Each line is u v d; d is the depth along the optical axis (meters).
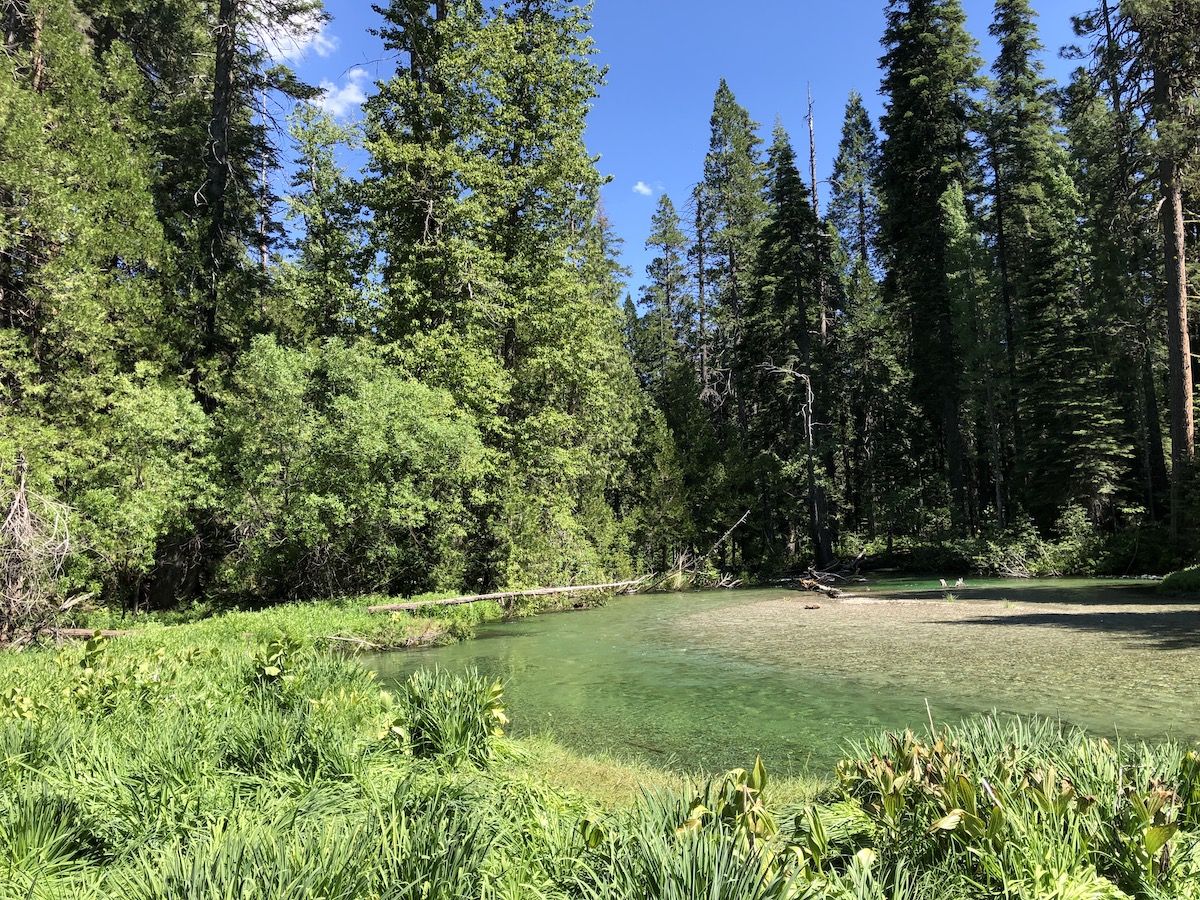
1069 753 3.78
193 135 21.59
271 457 17.47
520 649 13.73
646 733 7.48
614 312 27.95
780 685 9.49
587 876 2.94
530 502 22.55
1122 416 27.86
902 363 35.72
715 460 33.41
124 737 4.91
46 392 15.33
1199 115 18.95
